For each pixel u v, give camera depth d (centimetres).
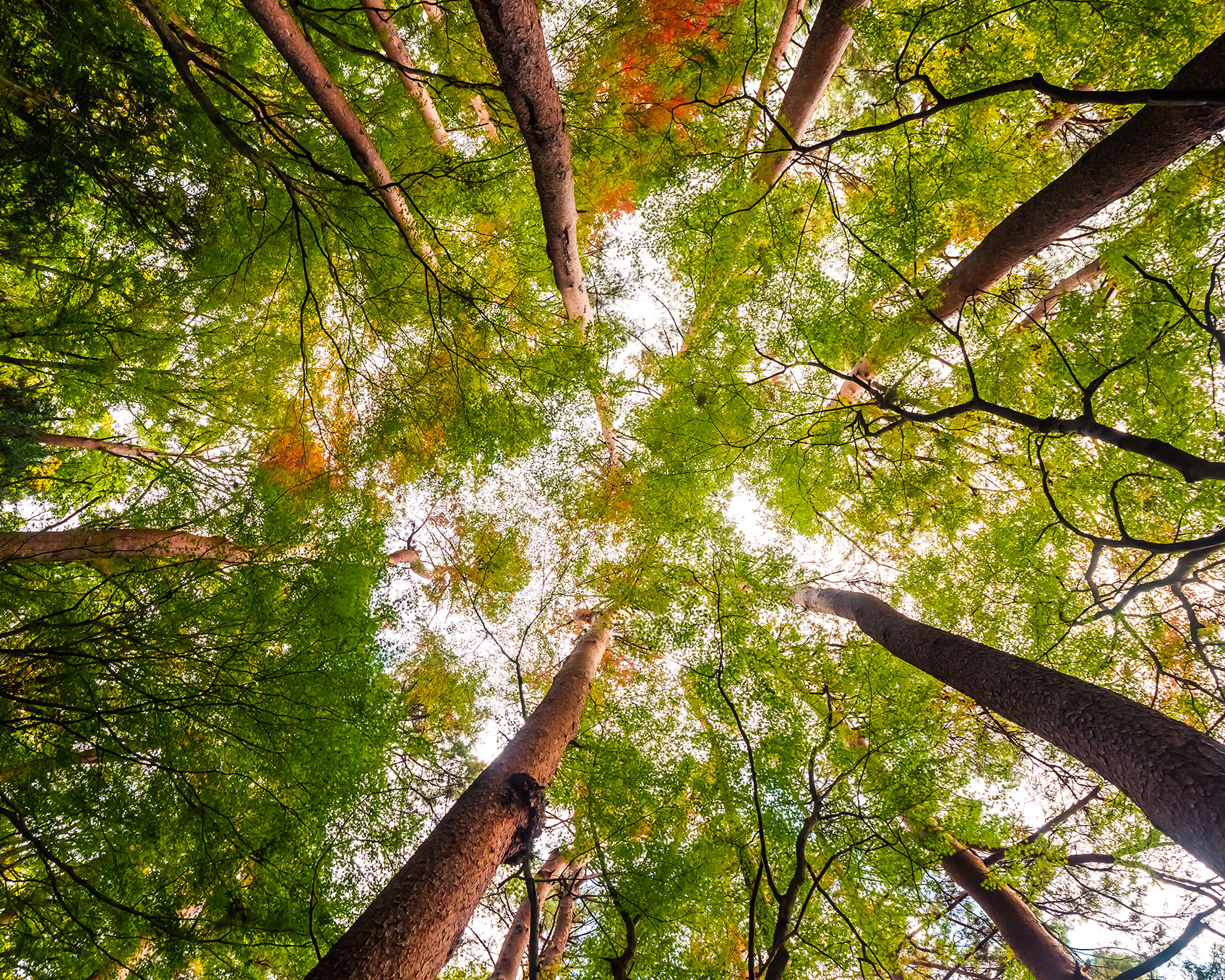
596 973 492
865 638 793
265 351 591
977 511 776
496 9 372
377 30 587
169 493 526
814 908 511
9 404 499
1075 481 663
